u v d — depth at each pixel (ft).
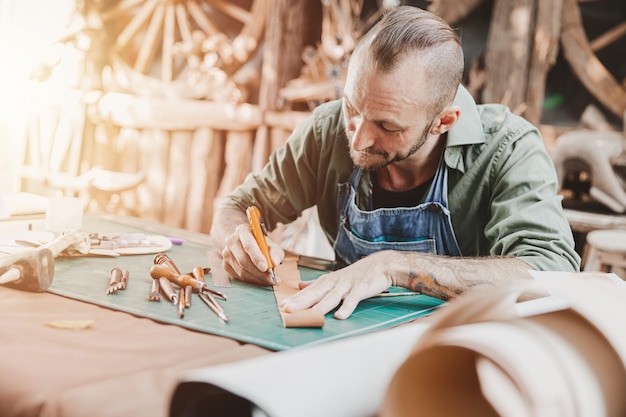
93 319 4.07
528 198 5.94
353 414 2.73
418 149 5.68
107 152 15.20
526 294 3.27
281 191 7.36
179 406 2.67
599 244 10.99
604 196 11.55
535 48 12.46
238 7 14.80
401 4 13.11
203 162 14.69
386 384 2.74
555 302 3.12
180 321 4.10
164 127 14.85
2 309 4.13
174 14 14.97
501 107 6.67
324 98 13.46
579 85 12.48
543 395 2.39
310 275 5.98
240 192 7.34
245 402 2.88
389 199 6.80
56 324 3.85
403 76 5.17
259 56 14.62
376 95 5.22
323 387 2.73
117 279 4.86
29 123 14.74
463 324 2.66
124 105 14.94
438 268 5.16
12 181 13.23
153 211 15.02
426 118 5.42
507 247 5.80
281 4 13.96
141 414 2.79
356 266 5.10
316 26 14.28
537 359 2.51
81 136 14.93
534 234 5.67
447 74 5.37
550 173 6.18
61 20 14.61
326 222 7.50
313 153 7.22
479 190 6.42
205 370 2.63
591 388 2.58
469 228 6.59
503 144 6.33
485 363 2.71
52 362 3.29
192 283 4.80
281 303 4.60
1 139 12.26
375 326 4.37
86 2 14.93
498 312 2.76
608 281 3.34
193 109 14.69
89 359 3.37
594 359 2.70
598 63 12.20
